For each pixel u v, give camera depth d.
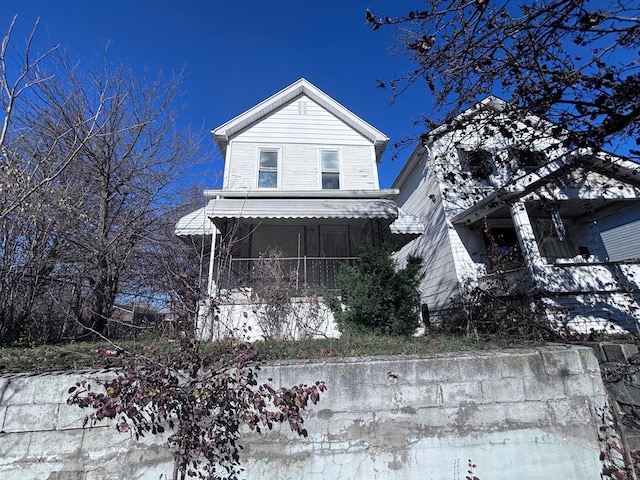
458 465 3.43
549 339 5.52
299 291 7.11
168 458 3.18
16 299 5.85
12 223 5.68
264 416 3.35
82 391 3.20
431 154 11.75
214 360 3.72
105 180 9.61
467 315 6.92
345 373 3.58
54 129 8.55
